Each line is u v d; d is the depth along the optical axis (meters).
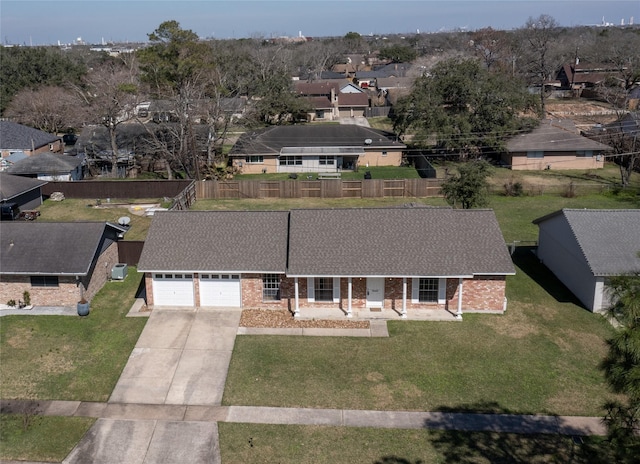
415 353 23.03
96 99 56.03
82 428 19.06
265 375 21.75
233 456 17.78
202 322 25.36
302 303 26.36
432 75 61.88
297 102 79.75
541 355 22.83
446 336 24.22
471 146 57.34
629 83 81.94
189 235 27.11
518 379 21.36
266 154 55.66
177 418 19.53
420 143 57.81
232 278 26.27
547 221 31.09
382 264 25.33
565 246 28.75
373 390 20.83
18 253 26.83
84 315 25.92
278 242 26.72
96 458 17.78
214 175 52.28
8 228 27.97
